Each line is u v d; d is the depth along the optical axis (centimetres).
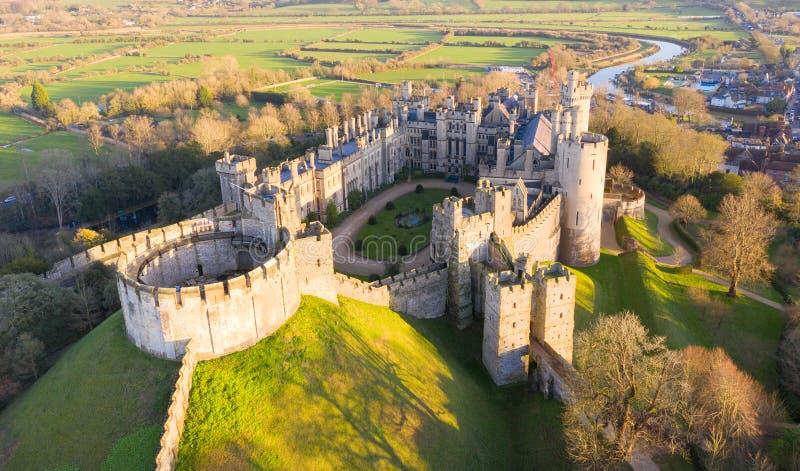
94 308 11494
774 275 15650
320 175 17938
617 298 14562
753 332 13475
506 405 9975
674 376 8844
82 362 8619
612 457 8488
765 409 10181
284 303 8931
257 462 7281
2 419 8500
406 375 9269
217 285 7969
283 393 8025
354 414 8175
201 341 8112
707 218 19338
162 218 18762
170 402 7462
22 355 9525
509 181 16800
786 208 18462
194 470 7125
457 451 8506
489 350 10444
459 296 11650
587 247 15725
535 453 8962
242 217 10475
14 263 12706
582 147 14862
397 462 7888
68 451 7488
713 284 15338
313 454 7525
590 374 9375
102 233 16900
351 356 8969
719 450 8662
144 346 8288
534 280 10450
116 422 7562
